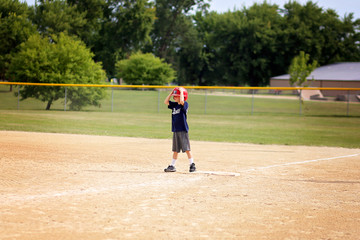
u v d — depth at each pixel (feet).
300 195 29.53
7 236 19.48
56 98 138.51
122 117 116.88
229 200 27.61
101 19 325.21
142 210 24.72
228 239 19.65
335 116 137.49
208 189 31.07
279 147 61.62
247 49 349.61
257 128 95.20
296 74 254.88
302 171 39.96
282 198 28.48
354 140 74.18
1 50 236.22
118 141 63.52
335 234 20.61
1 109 134.82
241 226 21.79
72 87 135.64
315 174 38.40
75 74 137.08
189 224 22.02
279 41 343.67
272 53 352.49
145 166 41.29
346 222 22.77
